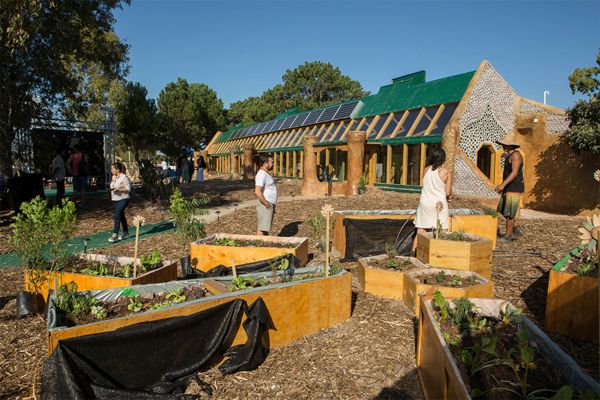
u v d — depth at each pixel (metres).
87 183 22.22
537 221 11.18
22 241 5.05
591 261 4.74
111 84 34.94
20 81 13.69
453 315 3.67
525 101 15.93
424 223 6.62
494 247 8.10
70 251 8.50
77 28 13.88
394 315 4.88
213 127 47.22
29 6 11.09
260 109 49.56
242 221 11.18
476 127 15.25
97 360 3.22
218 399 3.36
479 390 2.62
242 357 3.77
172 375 3.54
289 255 6.05
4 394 3.39
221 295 3.96
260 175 7.44
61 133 21.72
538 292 5.57
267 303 4.08
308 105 49.31
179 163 26.48
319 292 4.49
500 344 3.27
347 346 4.19
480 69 15.48
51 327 3.33
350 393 3.44
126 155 49.75
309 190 17.20
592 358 3.83
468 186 14.30
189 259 6.49
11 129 13.99
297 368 3.80
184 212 6.95
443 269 5.35
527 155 15.70
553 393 2.65
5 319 4.86
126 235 10.03
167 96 43.09
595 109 12.76
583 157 13.77
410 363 3.88
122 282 4.91
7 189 13.29
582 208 13.72
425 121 16.41
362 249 7.61
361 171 16.25
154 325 3.44
